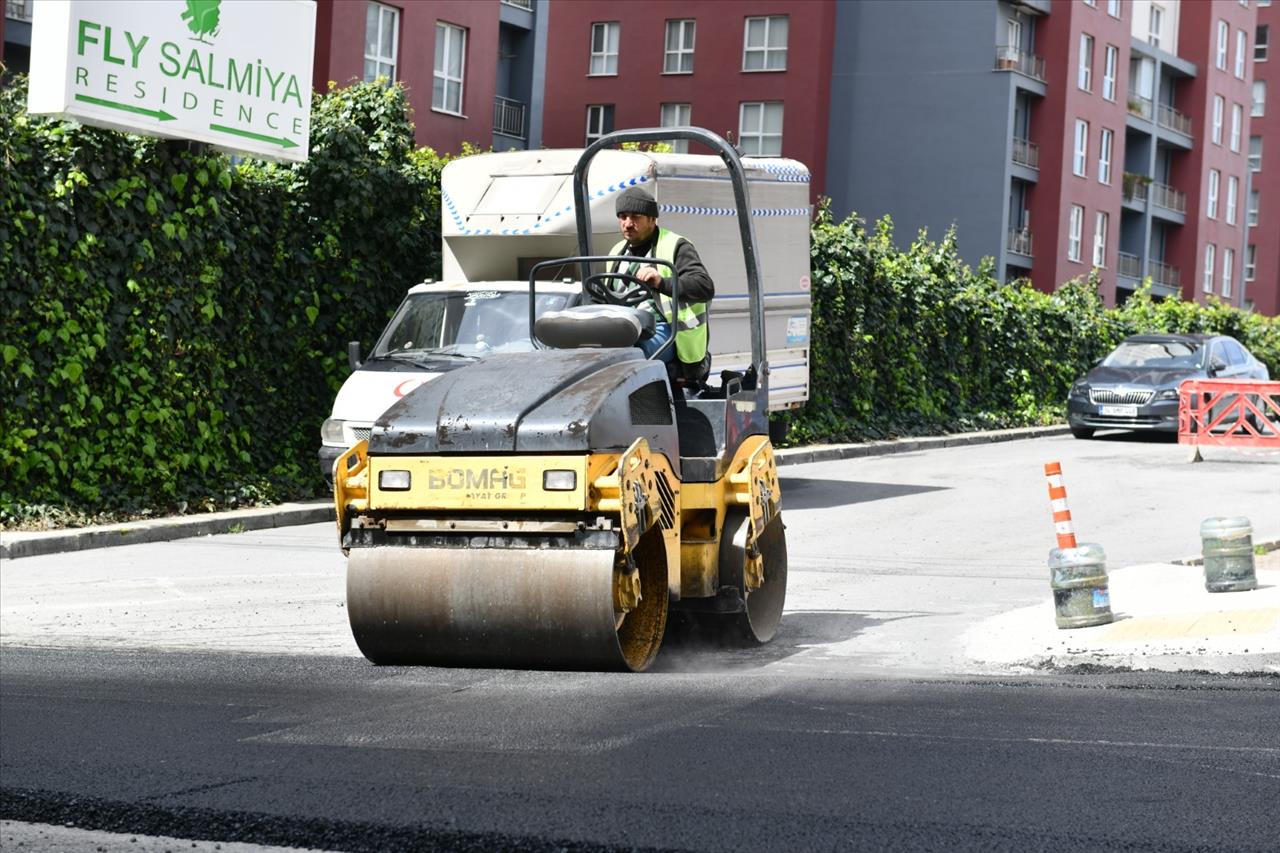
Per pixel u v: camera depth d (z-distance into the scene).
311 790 12.70
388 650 17.31
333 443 32.75
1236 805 12.31
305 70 36.19
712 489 19.00
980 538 32.34
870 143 119.12
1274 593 22.27
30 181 31.16
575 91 120.94
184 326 34.38
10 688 17.08
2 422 30.77
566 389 16.88
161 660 18.94
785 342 41.03
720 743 14.24
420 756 13.77
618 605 16.73
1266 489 42.06
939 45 117.38
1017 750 14.06
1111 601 22.19
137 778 13.16
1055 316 73.69
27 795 12.66
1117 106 132.62
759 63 116.56
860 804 12.26
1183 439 52.88
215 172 34.94
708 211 36.88
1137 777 13.13
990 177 116.56
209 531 32.62
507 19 93.69
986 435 61.94
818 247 55.47
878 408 59.47
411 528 16.98
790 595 25.02
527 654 16.89
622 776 13.07
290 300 37.41
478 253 35.78
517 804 12.23
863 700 16.34
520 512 16.62
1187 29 151.88
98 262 32.50
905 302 60.84
